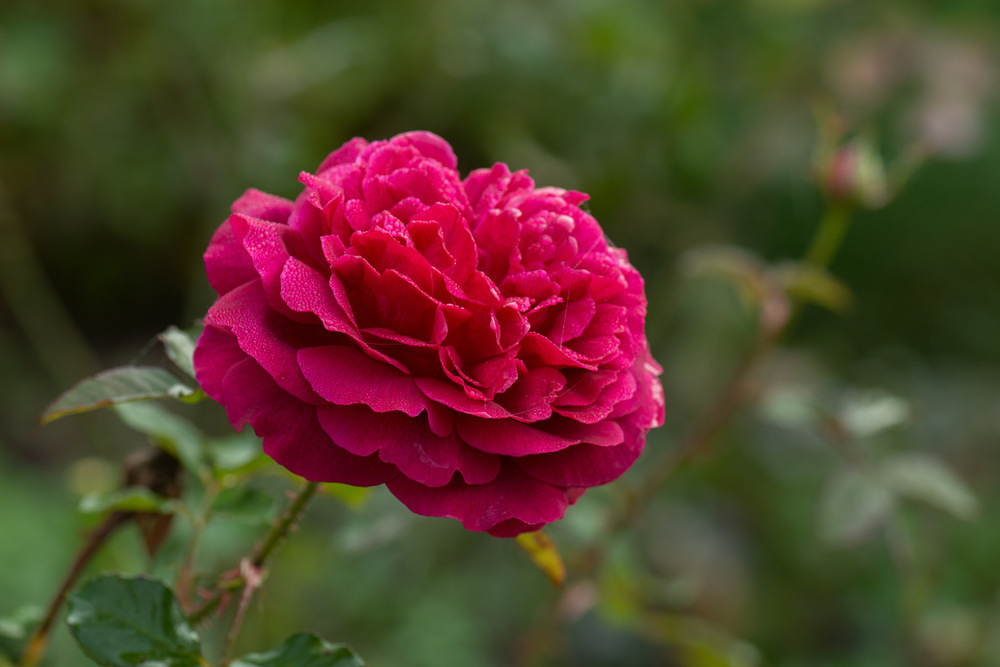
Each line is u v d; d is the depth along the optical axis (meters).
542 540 0.53
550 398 0.49
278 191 1.13
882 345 1.91
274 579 0.87
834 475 0.66
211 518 0.55
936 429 1.58
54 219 1.42
